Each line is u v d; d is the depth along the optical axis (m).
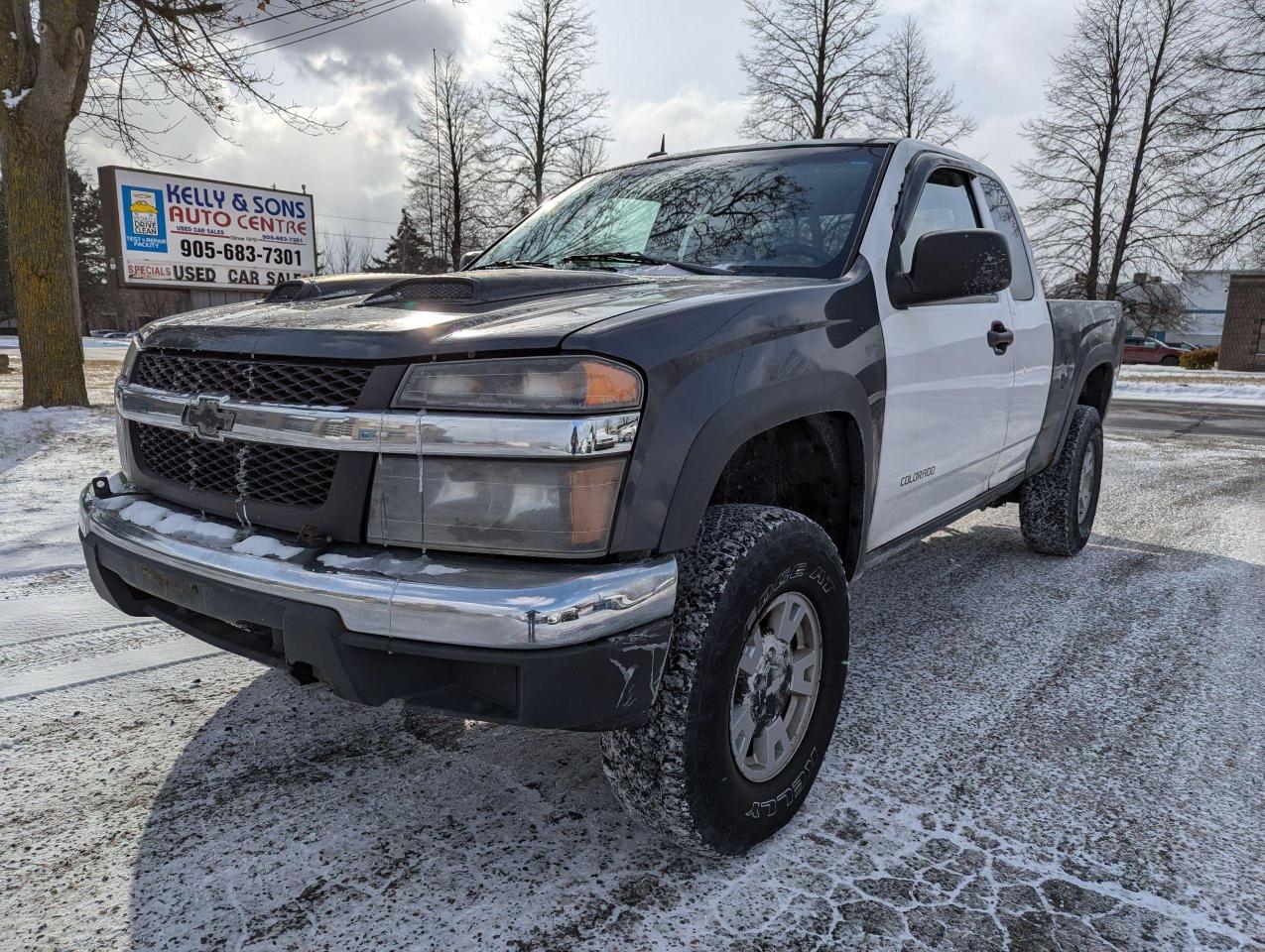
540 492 1.60
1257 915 1.80
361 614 1.59
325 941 1.68
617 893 1.84
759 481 2.38
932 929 1.74
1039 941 1.71
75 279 9.86
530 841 2.03
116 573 2.15
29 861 1.93
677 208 2.93
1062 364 4.00
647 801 1.80
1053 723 2.68
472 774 2.33
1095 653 3.29
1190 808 2.20
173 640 3.28
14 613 3.51
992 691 2.92
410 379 1.68
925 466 2.81
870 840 2.05
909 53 27.39
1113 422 12.98
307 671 1.78
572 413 1.58
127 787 2.25
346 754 2.44
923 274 2.46
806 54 26.84
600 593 1.56
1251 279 34.78
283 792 2.23
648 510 1.65
